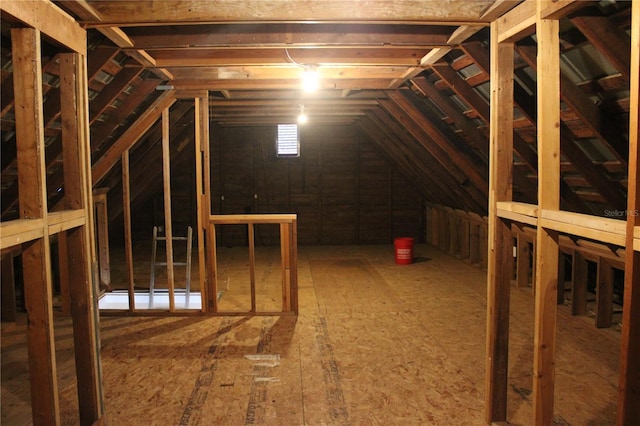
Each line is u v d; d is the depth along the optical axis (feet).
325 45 10.44
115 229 29.04
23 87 6.78
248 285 19.72
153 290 17.10
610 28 7.45
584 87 9.17
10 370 11.48
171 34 10.34
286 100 19.42
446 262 23.71
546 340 7.28
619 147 9.55
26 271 6.91
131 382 10.69
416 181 27.09
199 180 15.43
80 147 8.23
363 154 29.45
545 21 6.88
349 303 16.78
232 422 9.01
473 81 12.42
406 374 10.95
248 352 12.38
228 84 15.12
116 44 10.12
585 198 12.93
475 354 12.07
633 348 5.22
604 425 8.77
